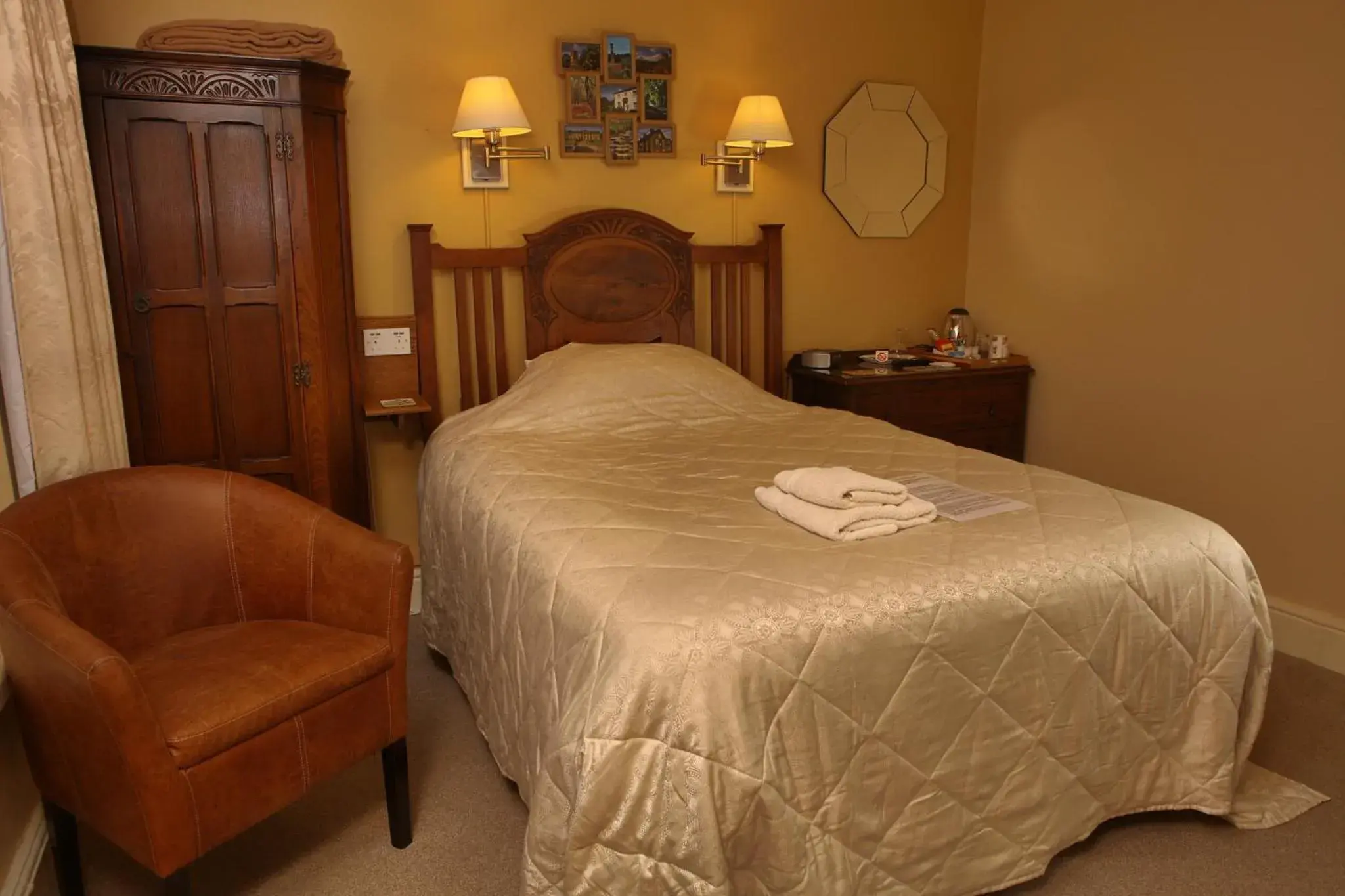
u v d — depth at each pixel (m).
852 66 3.71
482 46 3.14
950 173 3.99
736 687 1.43
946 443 2.67
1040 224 3.72
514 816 2.11
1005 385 3.72
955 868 1.66
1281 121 2.83
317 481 2.82
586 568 1.74
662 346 3.24
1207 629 1.90
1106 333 3.48
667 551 1.77
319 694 1.76
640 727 1.41
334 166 2.82
